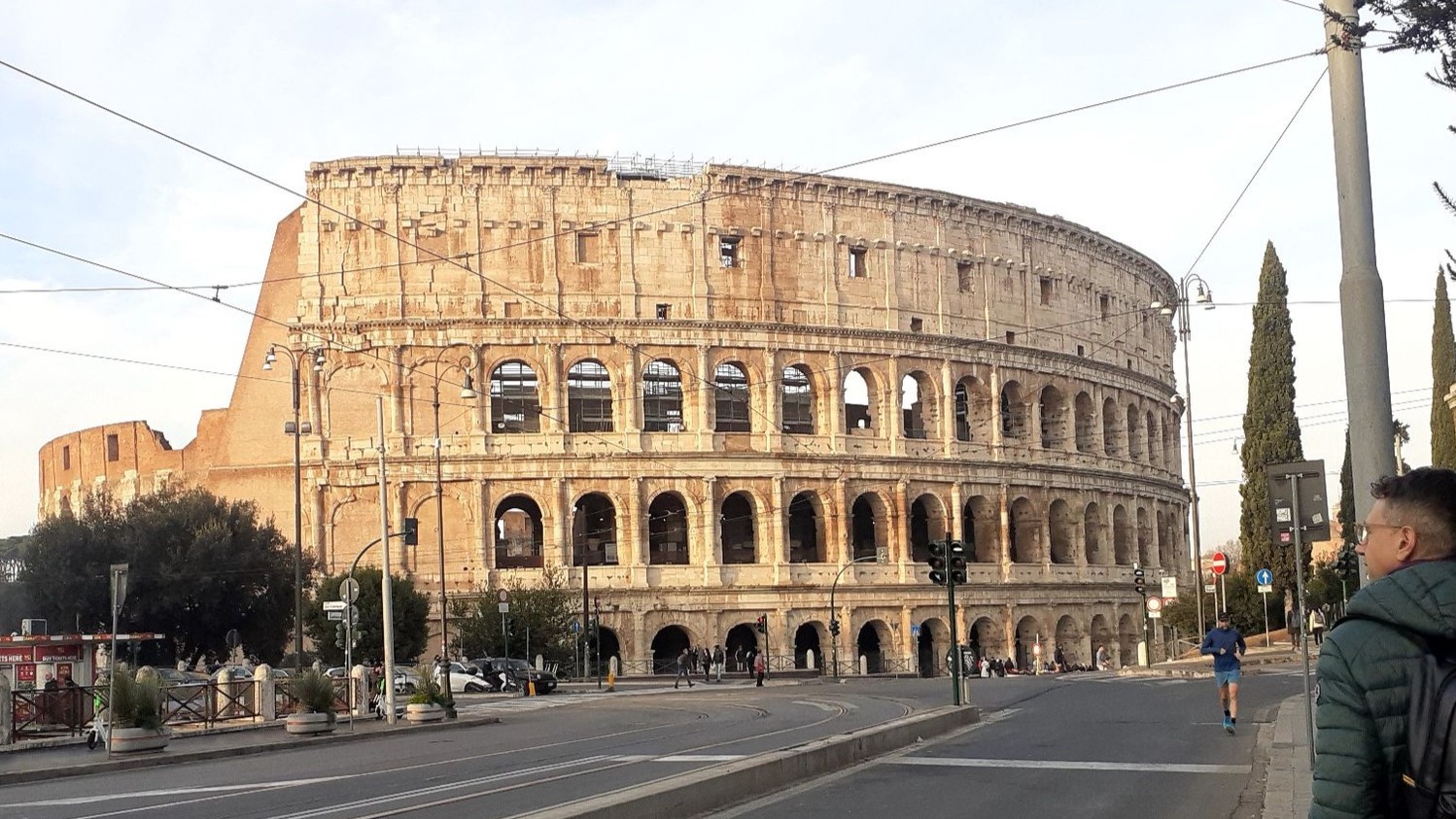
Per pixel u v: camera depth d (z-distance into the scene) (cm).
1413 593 634
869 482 10425
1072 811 2128
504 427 9875
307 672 4912
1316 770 650
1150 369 13125
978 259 11125
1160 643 11994
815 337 10269
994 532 10975
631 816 1831
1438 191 1647
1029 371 11381
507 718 5819
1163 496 13000
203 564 9200
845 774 2691
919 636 10675
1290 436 9981
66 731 4569
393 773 3091
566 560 9662
